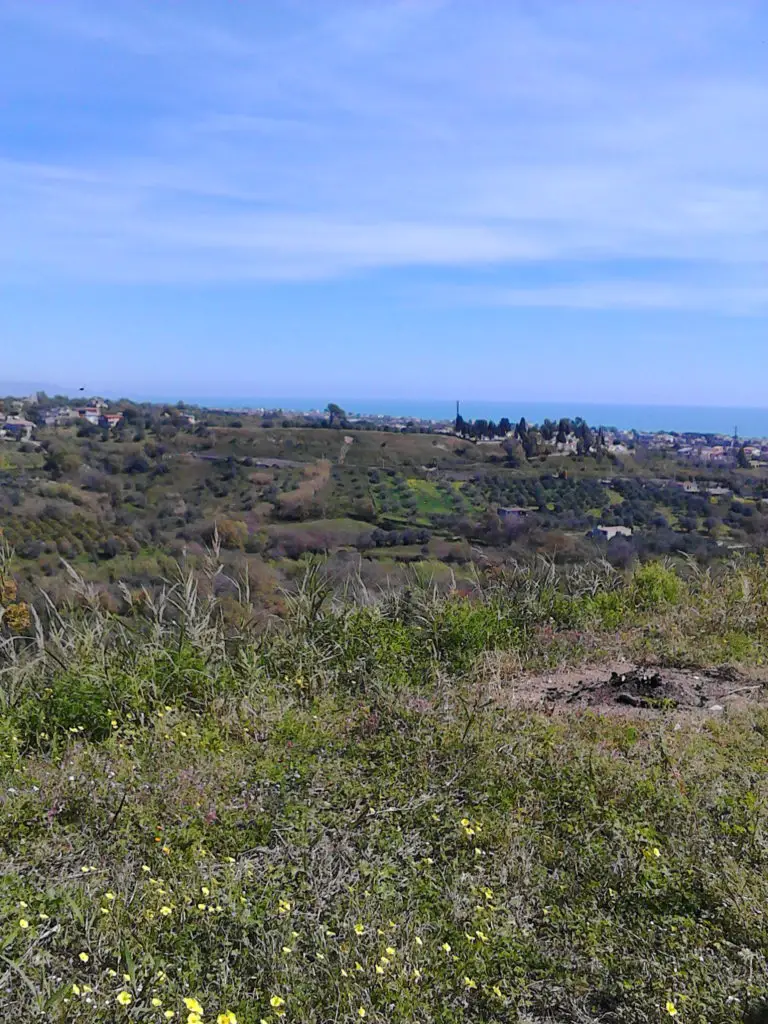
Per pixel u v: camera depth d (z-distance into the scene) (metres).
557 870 3.77
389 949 3.02
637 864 3.72
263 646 6.71
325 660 6.58
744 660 7.14
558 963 3.12
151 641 6.28
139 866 3.68
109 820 4.06
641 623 8.31
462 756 4.78
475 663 6.98
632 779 4.55
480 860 3.82
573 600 8.70
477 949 3.13
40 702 5.70
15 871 3.49
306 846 3.82
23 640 6.25
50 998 2.64
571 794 4.41
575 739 5.26
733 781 4.61
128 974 2.82
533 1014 2.96
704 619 8.18
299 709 5.82
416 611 7.58
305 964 3.02
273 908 3.31
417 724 5.24
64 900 3.21
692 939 3.24
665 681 6.51
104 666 5.89
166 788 4.41
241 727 5.41
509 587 8.60
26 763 4.91
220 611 6.86
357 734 5.31
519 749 4.94
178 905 3.33
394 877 3.63
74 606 6.54
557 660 7.30
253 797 4.37
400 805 4.25
